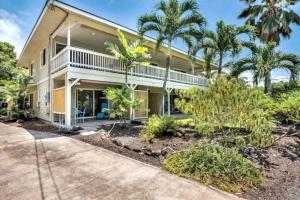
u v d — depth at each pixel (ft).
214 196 13.17
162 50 54.29
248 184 14.92
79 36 43.70
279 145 23.08
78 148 22.95
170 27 39.04
